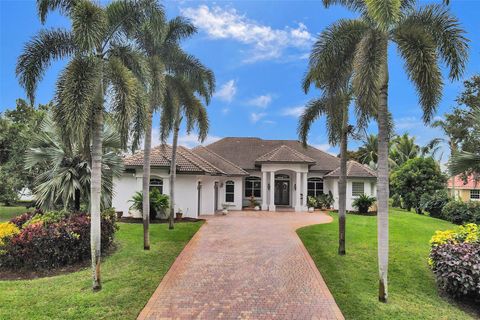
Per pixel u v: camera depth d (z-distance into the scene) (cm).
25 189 2681
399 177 2919
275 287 891
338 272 1001
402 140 4403
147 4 977
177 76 1474
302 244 1375
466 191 3750
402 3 844
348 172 2877
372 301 800
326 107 1194
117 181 2138
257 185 3145
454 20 791
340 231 1201
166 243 1356
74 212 1290
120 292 827
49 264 1052
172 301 795
